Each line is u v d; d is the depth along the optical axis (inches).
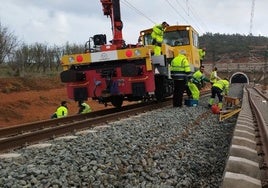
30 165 243.0
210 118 550.3
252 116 534.6
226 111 592.4
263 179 213.6
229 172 182.5
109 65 579.5
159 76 645.9
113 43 619.5
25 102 1128.8
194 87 733.3
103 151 285.6
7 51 1681.8
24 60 1786.4
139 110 585.6
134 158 273.3
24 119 981.8
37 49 1866.4
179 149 319.0
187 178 232.8
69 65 590.9
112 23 621.9
